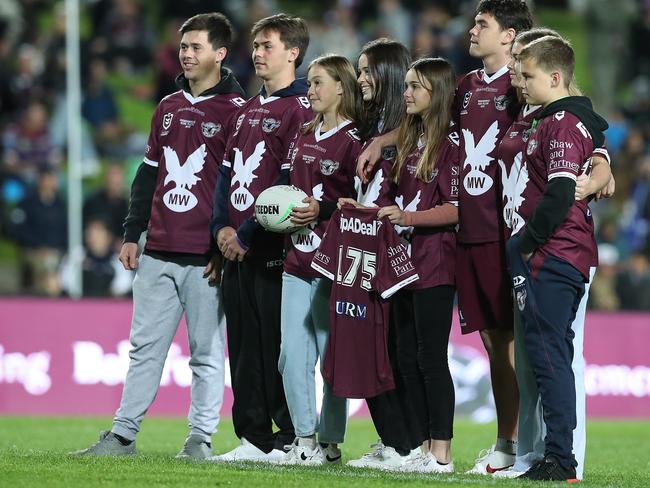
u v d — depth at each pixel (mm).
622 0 52656
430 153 16719
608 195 16031
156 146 18438
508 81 16922
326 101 17000
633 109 50031
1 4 49781
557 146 14977
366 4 52469
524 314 15211
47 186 39094
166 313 18281
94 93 45250
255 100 17969
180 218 18094
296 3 54188
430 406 16547
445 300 16688
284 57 17812
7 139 43781
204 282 18203
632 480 16734
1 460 16625
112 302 32750
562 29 55656
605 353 35188
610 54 52562
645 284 39094
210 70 18344
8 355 31828
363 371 16328
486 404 33688
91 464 15977
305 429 16938
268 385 17719
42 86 45656
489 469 16891
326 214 16828
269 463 16828
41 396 31906
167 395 32281
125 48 49250
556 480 14820
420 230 16781
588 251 15344
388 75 17141
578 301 15539
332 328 16328
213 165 18203
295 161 17250
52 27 49844
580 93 15680
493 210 16703
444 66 16781
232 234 17547
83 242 38531
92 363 32344
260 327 17766
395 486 13953
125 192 39188
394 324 17156
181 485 13664
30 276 38656
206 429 18141
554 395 14961
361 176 16547
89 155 44438
